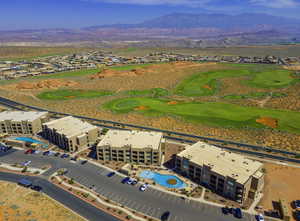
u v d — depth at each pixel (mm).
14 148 130000
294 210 84500
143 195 92812
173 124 163500
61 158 119938
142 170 109500
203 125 160875
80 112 190500
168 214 83000
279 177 103000
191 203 88438
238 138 141250
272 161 115250
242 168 94125
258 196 91938
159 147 113562
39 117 150250
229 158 101812
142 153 112688
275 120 165875
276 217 81500
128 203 88500
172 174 106562
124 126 160500
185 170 106250
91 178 103688
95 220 80250
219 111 186000
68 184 99500
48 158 119875
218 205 87375
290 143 133375
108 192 94562
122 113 186375
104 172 108125
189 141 137875
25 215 80875
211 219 81062
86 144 131875
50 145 133750
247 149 127125
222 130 152875
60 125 137625
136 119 173500
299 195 92312
